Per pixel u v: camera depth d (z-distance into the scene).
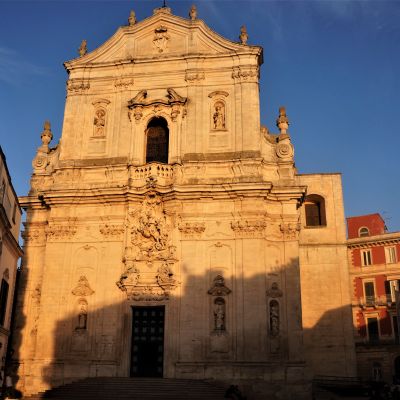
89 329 36.53
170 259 36.72
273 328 35.59
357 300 58.66
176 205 37.66
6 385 31.84
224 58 41.28
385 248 58.78
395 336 55.69
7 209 29.27
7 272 30.84
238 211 37.28
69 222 38.66
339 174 46.00
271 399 33.88
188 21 42.62
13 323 39.28
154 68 41.97
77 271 37.94
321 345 42.25
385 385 40.72
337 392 39.91
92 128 41.38
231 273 36.50
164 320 36.16
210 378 34.50
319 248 44.31
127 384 32.56
